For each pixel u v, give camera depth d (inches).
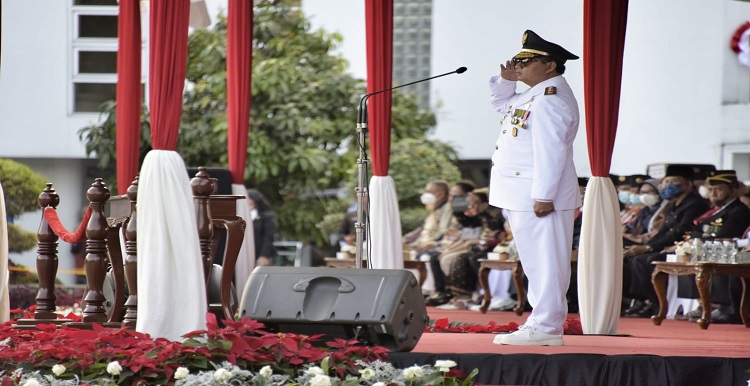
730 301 875.4
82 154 1608.0
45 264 637.9
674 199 966.4
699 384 456.1
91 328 568.1
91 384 437.4
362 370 448.1
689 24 1369.3
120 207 600.4
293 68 1615.4
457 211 1111.6
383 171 842.2
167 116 509.4
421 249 1104.2
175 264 500.7
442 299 1082.1
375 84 840.9
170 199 503.5
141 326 494.3
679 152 1384.1
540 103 570.9
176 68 512.4
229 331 452.8
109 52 1612.9
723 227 924.6
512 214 582.2
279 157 1590.8
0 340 513.0
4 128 1601.9
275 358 455.8
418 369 443.8
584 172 1510.8
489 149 1662.2
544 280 571.2
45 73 1604.3
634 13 1413.6
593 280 725.3
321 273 496.1
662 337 674.2
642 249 958.4
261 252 1072.8
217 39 1626.5
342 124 1609.3
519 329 573.9
